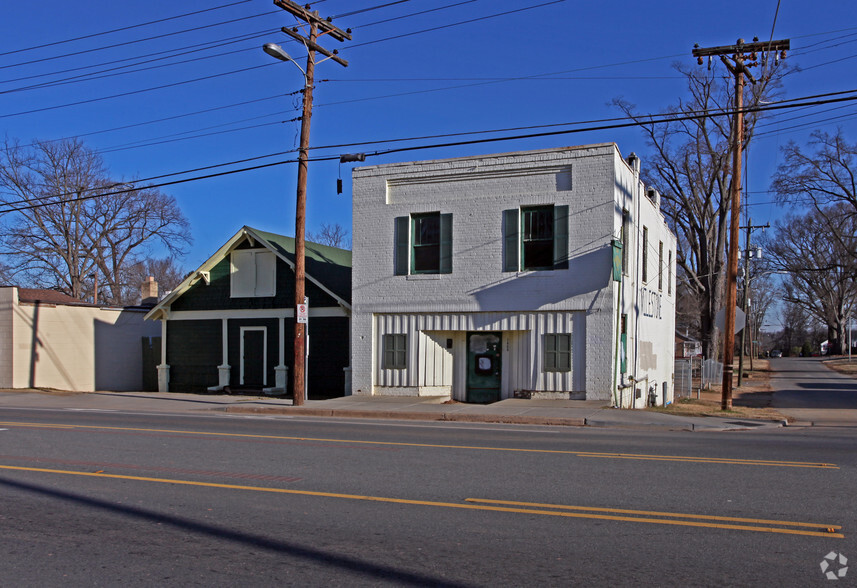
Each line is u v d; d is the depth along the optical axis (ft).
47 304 101.19
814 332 467.11
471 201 69.62
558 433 47.26
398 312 72.23
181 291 90.63
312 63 65.92
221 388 87.71
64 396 84.79
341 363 81.25
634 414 57.82
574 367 65.98
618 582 17.39
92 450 37.65
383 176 73.20
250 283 87.86
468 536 21.31
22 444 39.93
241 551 20.12
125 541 21.21
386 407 63.57
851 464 33.24
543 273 66.69
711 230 152.97
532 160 67.36
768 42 69.00
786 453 36.99
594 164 65.31
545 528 22.08
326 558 19.43
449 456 35.32
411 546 20.40
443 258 70.54
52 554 20.02
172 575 18.22
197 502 25.82
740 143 69.62
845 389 117.60
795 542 20.49
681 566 18.52
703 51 70.69
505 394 69.41
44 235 160.45
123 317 111.86
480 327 69.10
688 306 199.82
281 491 27.43
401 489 27.63
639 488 27.58
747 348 393.09
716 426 54.03
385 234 72.95
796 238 254.27
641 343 78.59
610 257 64.39
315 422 54.75
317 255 93.25
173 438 42.37
